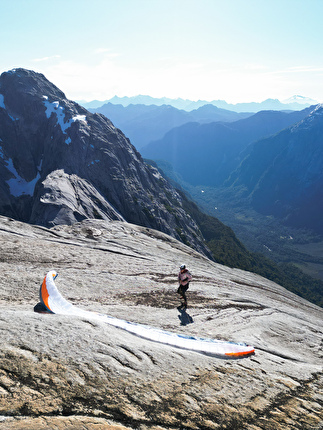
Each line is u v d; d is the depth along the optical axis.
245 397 5.82
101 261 17.31
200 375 6.22
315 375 8.28
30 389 4.16
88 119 139.50
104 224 30.80
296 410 5.83
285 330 13.57
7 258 14.12
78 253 17.88
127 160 132.12
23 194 123.19
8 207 117.94
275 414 5.49
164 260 23.86
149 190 132.62
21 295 10.53
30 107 140.38
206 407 5.09
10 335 5.41
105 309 11.06
